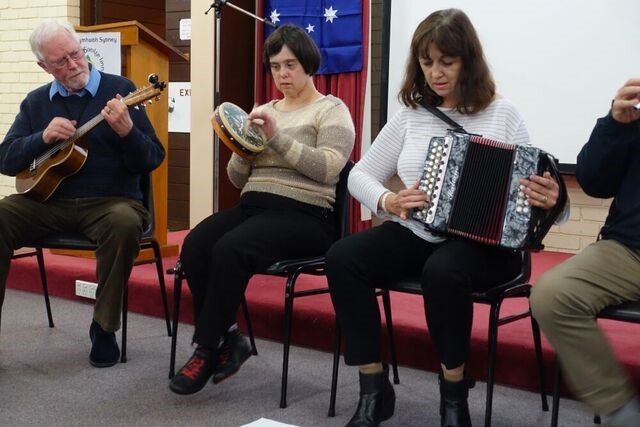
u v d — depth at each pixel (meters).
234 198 4.38
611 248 1.80
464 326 1.86
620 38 3.61
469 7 3.96
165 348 2.80
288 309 2.21
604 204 3.84
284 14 4.27
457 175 1.89
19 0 5.23
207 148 4.23
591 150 1.84
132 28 3.49
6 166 2.64
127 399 2.29
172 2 5.20
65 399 2.28
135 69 3.56
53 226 2.61
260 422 1.75
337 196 2.42
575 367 1.74
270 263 2.22
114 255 2.52
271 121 2.22
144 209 2.69
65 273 3.53
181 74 5.27
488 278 1.93
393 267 2.03
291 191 2.35
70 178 2.62
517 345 2.38
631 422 1.69
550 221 1.85
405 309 2.83
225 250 2.16
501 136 2.01
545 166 1.84
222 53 4.23
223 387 2.40
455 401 1.88
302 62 2.42
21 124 2.74
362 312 1.98
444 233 1.92
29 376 2.48
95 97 2.69
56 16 5.12
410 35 4.14
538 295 1.75
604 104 3.69
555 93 3.80
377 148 2.18
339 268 1.98
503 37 3.89
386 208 2.04
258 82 4.33
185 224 5.41
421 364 2.56
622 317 1.75
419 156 2.06
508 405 2.24
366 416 1.94
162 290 2.92
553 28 3.77
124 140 2.52
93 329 2.62
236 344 2.34
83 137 2.62
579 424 2.09
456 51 1.97
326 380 2.48
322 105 2.41
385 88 4.24
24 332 2.99
